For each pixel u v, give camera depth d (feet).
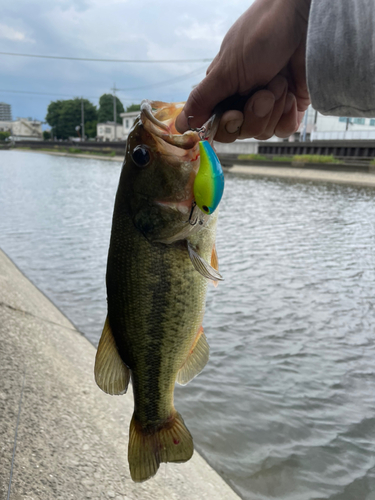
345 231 7.93
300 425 2.45
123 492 1.33
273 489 1.98
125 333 1.02
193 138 0.88
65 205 11.37
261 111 1.01
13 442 1.38
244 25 0.95
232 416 2.51
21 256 5.96
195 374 1.11
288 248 6.55
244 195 13.17
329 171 18.63
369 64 0.82
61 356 2.43
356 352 3.32
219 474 2.04
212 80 0.98
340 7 0.85
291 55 1.01
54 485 1.24
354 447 2.29
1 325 2.44
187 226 0.94
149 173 0.92
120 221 0.98
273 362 3.14
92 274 5.17
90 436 1.59
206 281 1.03
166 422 1.07
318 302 4.30
